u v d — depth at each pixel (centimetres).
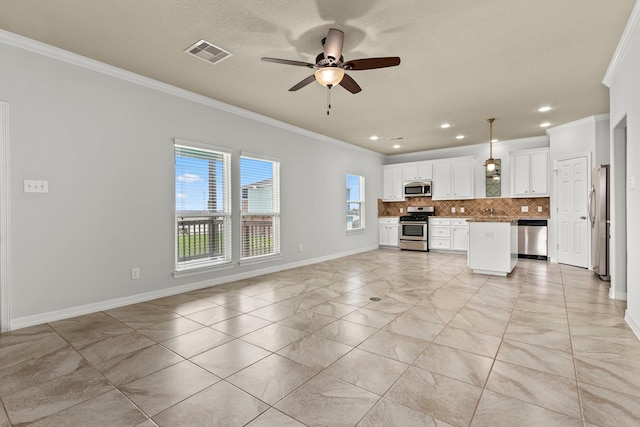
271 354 231
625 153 351
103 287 332
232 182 461
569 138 554
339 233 687
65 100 306
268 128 519
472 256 495
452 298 368
